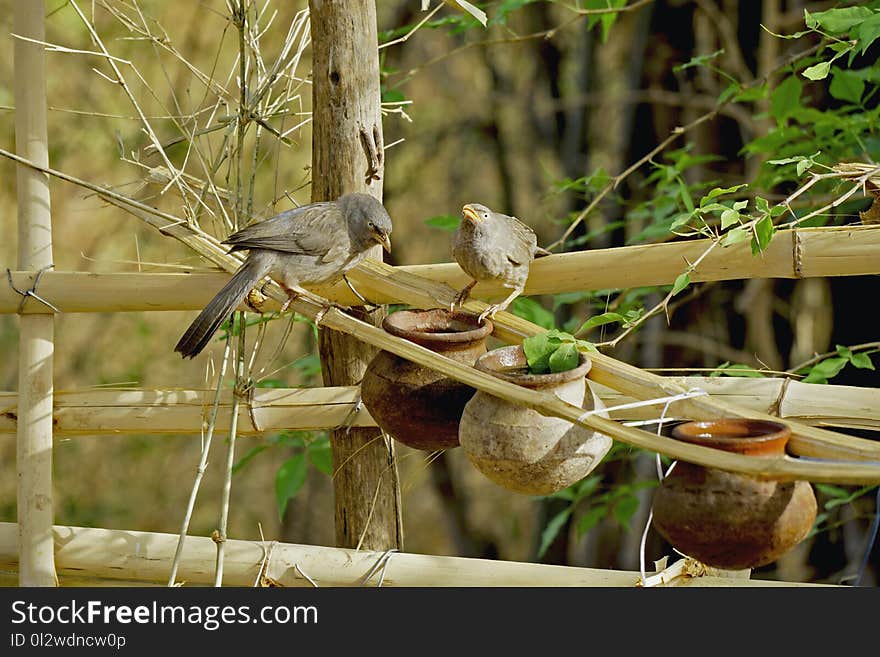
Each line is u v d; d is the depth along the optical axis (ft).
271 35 53.21
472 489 68.39
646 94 41.55
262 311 23.94
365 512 24.88
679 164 31.65
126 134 55.57
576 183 32.07
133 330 60.34
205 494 61.41
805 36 36.47
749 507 16.53
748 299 38.96
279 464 62.49
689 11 40.88
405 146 64.54
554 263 23.07
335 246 22.34
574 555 49.14
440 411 20.48
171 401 24.59
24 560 23.99
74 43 55.01
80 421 24.57
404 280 23.36
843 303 37.22
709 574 22.34
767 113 31.01
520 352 19.77
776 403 21.62
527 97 59.62
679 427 17.29
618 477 44.04
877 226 21.16
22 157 24.06
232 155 26.13
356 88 23.71
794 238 21.38
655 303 40.63
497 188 67.21
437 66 63.93
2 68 56.75
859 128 30.17
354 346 24.64
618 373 19.33
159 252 58.90
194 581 23.89
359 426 24.53
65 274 24.00
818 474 15.20
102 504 59.57
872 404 21.27
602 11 30.86
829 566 39.42
